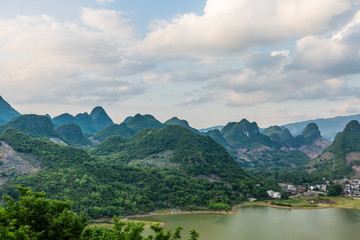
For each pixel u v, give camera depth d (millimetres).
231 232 151750
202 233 149500
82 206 175125
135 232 56312
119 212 182125
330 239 142625
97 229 94125
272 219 183125
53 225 53344
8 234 44031
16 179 195750
